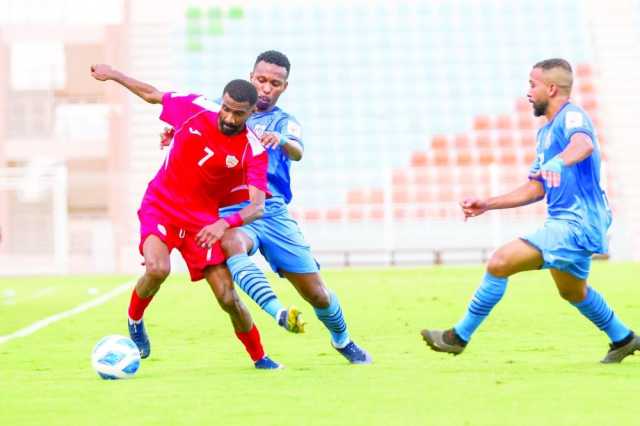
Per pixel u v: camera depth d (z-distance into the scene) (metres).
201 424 12.90
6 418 13.62
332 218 89.50
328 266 85.19
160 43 100.75
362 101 98.38
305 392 15.82
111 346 18.16
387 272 67.06
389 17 104.69
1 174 85.56
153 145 94.88
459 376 17.78
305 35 103.12
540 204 86.44
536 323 29.64
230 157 18.70
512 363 20.14
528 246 18.89
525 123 97.19
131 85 19.25
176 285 55.00
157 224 19.17
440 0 105.12
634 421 12.81
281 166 20.50
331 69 100.81
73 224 91.56
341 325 20.42
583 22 103.25
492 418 13.10
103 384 17.36
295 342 25.44
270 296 17.89
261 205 18.75
